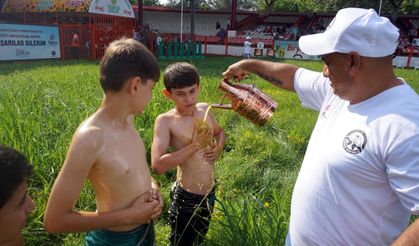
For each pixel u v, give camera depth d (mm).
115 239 2223
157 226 3816
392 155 1611
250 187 4758
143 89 2000
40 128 5352
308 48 1910
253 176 4934
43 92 7695
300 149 6191
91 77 11062
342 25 1746
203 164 2977
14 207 1688
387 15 37375
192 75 2816
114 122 2021
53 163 4492
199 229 3145
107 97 1990
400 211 1804
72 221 1898
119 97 1969
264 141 6152
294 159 5758
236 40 31828
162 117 2975
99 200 2078
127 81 1931
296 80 2732
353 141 1743
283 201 3836
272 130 7035
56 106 6535
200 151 2943
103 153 1935
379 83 1759
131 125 2193
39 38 20000
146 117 6398
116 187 2016
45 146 4781
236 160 5301
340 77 1835
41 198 3793
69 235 3543
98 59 22016
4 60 18078
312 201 1938
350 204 1807
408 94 1725
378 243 1835
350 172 1758
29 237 3459
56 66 15828
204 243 3244
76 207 3918
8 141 4590
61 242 3559
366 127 1719
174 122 2947
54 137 5262
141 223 2148
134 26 27000
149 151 5230
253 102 2949
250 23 40656
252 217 3303
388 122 1652
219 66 20062
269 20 41031
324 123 2014
